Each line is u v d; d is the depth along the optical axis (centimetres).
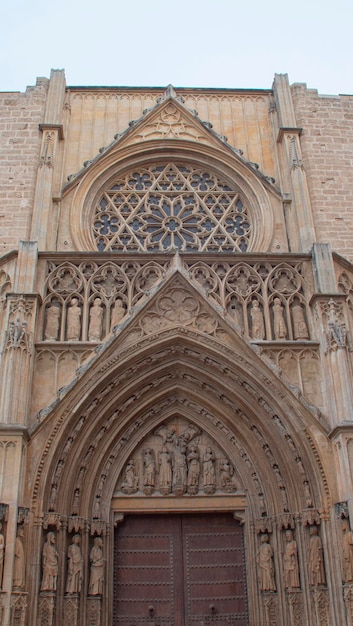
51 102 2852
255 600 2033
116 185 2814
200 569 2120
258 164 2845
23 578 1798
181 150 2859
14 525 1802
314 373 2203
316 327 2269
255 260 2408
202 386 2275
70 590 1922
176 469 2216
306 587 1947
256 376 2152
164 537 2164
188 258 2395
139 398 2248
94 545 2048
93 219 2691
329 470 2016
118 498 2161
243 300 2333
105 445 2170
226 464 2233
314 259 2370
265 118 2978
